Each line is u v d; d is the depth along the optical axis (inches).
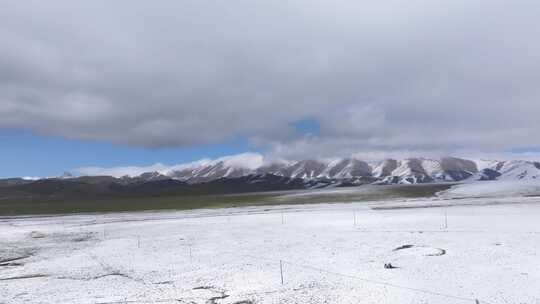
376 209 2522.1
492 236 1306.6
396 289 813.9
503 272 892.6
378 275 920.3
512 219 1695.4
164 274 1029.2
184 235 1716.3
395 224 1713.8
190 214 2874.0
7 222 2869.1
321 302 764.0
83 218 2977.4
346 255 1144.8
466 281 841.5
